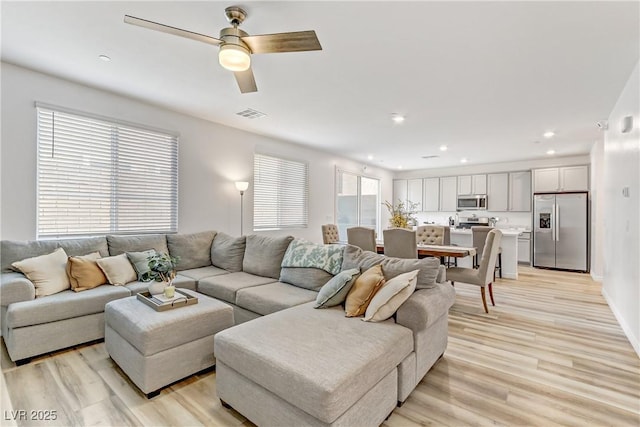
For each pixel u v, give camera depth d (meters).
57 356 2.48
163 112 3.99
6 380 2.13
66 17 2.13
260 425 1.61
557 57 2.57
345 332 1.86
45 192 3.13
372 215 8.34
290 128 4.80
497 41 2.34
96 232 3.48
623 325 3.11
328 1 1.92
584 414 1.83
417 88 3.23
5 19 2.16
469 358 2.51
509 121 4.32
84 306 2.62
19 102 2.94
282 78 3.02
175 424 1.73
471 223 7.89
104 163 3.53
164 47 2.52
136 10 2.05
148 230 3.91
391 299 2.05
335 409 1.33
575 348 2.70
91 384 2.10
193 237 3.98
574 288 4.80
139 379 1.97
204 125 4.44
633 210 2.85
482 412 1.84
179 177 4.18
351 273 2.36
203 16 2.11
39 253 2.85
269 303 2.58
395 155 6.86
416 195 8.86
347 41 2.37
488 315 3.55
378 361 1.61
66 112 3.20
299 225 6.02
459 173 8.19
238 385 1.72
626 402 1.94
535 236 6.64
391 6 1.96
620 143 3.39
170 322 2.06
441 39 2.32
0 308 2.55
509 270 5.52
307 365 1.49
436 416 1.81
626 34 2.23
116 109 3.56
